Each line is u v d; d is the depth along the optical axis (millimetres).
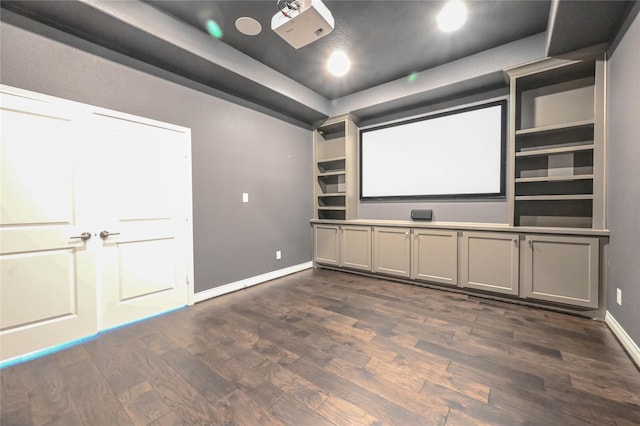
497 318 2396
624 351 1824
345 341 2004
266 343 1986
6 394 1462
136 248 2441
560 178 2498
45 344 1938
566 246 2436
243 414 1303
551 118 2719
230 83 2988
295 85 3459
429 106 3551
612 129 2162
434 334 2104
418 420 1252
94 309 2176
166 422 1259
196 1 2102
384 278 3738
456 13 2215
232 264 3240
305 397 1418
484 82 2934
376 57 2891
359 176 4230
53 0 1760
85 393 1461
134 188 2428
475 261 2936
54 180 1995
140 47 2303
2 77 1786
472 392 1439
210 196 3021
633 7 1774
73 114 2072
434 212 3529
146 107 2492
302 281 3641
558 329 2168
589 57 2318
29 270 1895
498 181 3064
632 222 1803
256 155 3531
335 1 2066
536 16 2244
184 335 2127
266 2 2111
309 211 4391
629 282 1837
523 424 1223
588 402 1354
